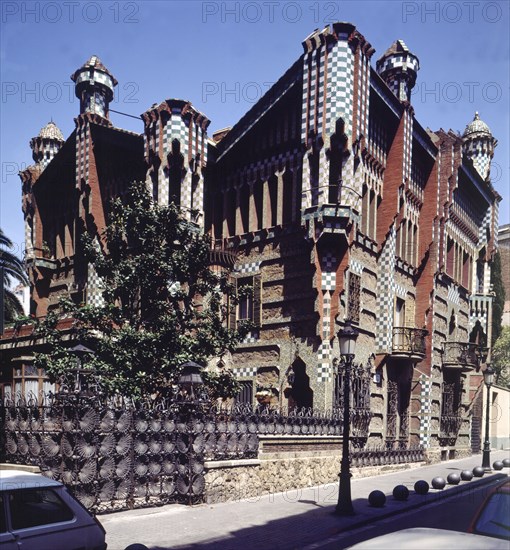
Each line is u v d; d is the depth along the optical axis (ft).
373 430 82.12
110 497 43.47
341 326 74.69
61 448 42.16
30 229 108.99
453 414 110.93
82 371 43.75
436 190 100.78
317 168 75.05
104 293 61.05
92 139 93.56
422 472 83.05
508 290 166.20
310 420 64.95
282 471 58.85
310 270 76.33
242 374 81.41
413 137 93.45
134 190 62.34
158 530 39.17
